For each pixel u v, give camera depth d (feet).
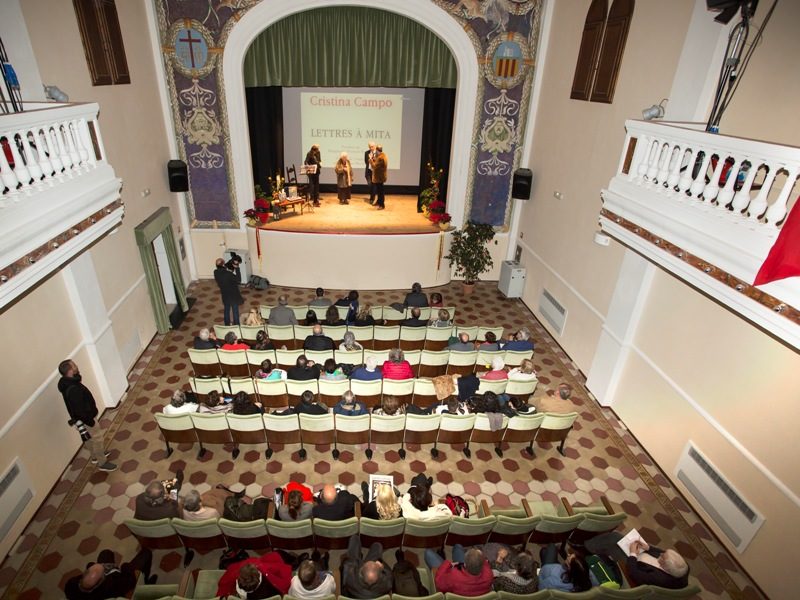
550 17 28.68
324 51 29.43
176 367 23.91
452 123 33.96
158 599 10.47
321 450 19.17
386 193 41.19
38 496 15.93
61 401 17.37
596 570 12.73
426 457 19.15
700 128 16.08
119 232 22.58
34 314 16.03
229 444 19.19
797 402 13.42
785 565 13.80
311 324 23.76
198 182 31.60
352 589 11.34
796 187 16.44
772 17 16.19
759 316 11.49
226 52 28.25
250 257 33.27
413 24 29.01
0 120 11.35
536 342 28.19
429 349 24.00
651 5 19.33
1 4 15.39
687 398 17.51
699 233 13.28
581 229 25.21
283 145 37.04
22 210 12.10
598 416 22.25
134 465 17.94
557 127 28.12
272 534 13.21
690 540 16.25
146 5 26.58
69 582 11.16
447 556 14.92
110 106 22.04
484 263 32.71
